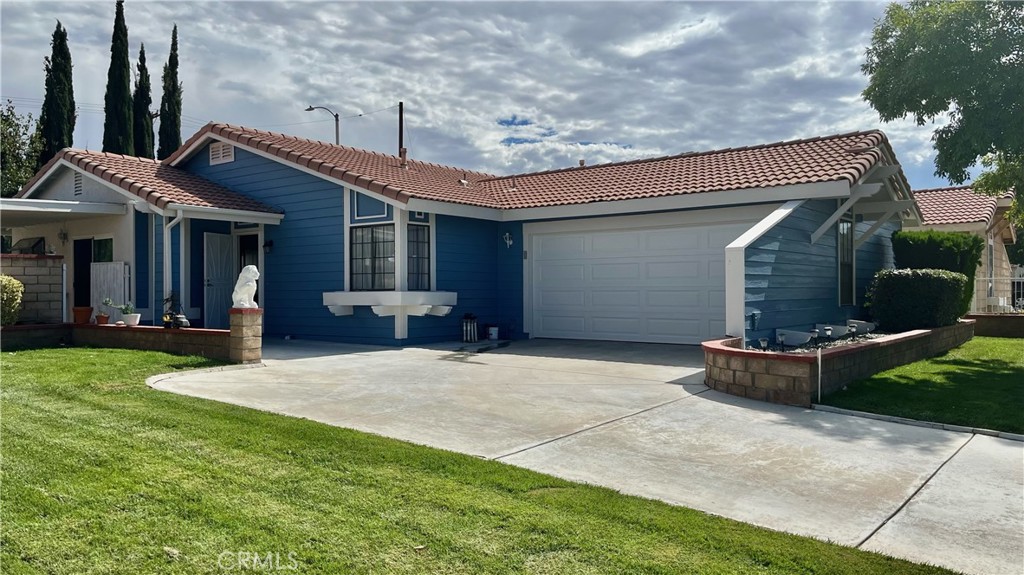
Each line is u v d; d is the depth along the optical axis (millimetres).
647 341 13414
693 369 10078
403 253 12891
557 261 14562
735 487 4848
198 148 15875
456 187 15680
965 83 10352
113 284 14070
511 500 4344
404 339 12945
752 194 11555
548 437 6066
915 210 15438
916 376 9500
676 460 5469
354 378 9023
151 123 33812
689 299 12898
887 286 13266
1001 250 23000
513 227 15070
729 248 10008
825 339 12266
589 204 13328
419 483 4629
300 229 14258
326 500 4273
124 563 3416
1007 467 5461
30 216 14570
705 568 3453
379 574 3342
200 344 10539
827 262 13281
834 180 10758
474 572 3373
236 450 5270
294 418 6391
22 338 11609
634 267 13547
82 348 11484
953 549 3836
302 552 3551
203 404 6844
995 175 12641
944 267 15320
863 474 5203
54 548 3549
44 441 5383
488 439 5961
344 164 14539
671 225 13062
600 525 3969
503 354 11898
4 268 12008
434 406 7277
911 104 11211
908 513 4391
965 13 10320
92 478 4566
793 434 6383
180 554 3512
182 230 13273
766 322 10719
